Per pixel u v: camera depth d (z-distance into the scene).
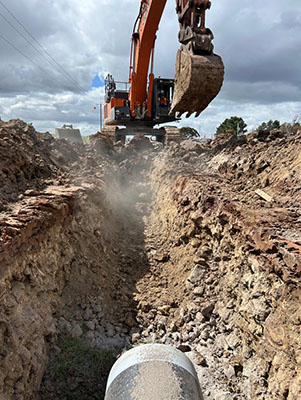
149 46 17.77
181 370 4.07
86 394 5.58
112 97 20.80
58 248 7.54
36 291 6.08
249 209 7.87
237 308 6.61
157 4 15.59
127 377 3.97
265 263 5.83
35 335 5.50
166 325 7.63
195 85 10.73
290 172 9.49
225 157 13.60
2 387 4.40
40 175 11.15
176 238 10.59
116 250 10.83
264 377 5.10
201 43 10.63
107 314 7.72
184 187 11.37
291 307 4.90
